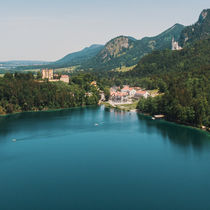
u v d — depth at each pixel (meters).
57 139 170.12
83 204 89.25
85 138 172.88
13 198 93.62
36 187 101.69
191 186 101.75
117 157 134.75
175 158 132.25
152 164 124.44
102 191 98.06
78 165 123.88
